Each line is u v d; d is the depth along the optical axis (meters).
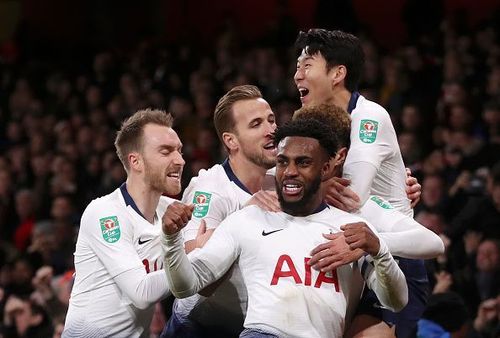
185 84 23.66
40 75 26.77
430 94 19.80
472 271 14.36
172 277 8.23
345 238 8.13
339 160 9.06
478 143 17.38
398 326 9.56
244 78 21.91
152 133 9.29
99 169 21.62
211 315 9.38
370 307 9.13
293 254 8.34
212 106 21.95
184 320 9.59
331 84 9.57
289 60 22.61
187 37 27.03
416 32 22.95
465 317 11.90
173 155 9.33
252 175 9.45
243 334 8.27
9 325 14.67
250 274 8.42
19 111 25.95
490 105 17.58
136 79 24.38
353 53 9.59
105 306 9.25
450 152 17.39
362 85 20.73
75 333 9.30
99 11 31.45
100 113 23.33
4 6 32.28
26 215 20.88
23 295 16.27
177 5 30.52
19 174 22.84
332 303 8.30
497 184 14.88
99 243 9.16
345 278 8.46
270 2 28.47
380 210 9.05
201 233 8.94
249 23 28.89
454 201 15.85
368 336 8.99
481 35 20.94
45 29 31.84
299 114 9.18
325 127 8.45
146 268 9.30
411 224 8.88
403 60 20.48
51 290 14.12
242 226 8.52
